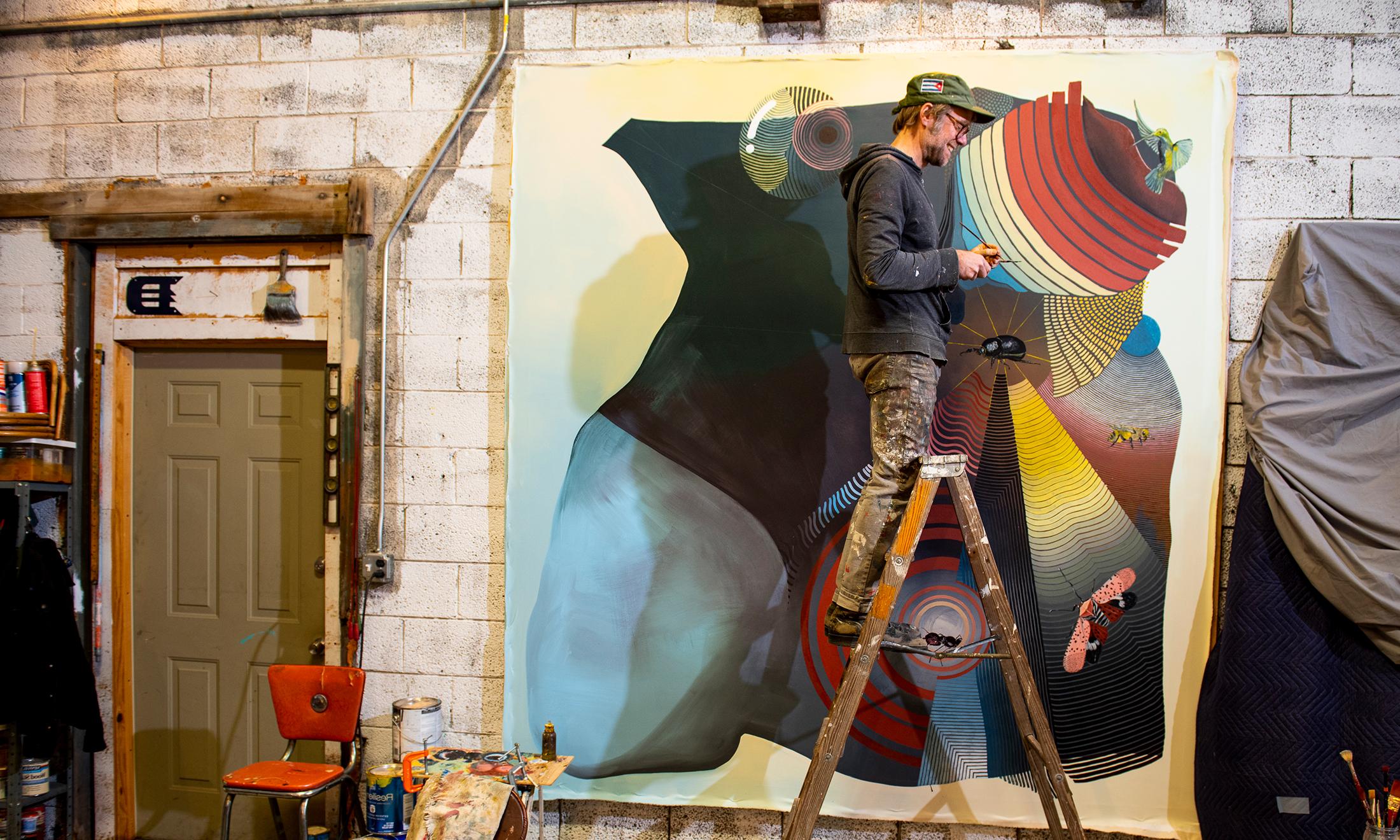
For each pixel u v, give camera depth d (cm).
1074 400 275
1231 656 252
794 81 289
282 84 316
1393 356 256
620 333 293
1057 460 275
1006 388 278
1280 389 259
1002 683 274
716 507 286
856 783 276
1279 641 249
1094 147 277
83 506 322
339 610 307
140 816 325
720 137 291
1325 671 247
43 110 328
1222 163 273
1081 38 284
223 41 319
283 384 325
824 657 279
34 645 289
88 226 320
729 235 290
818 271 286
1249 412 263
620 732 286
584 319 294
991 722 273
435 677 301
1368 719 242
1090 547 273
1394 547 243
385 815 267
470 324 304
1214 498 269
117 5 323
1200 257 272
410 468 305
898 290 213
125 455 330
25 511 297
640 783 284
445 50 308
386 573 300
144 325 326
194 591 327
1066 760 270
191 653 326
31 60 329
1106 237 276
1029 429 276
